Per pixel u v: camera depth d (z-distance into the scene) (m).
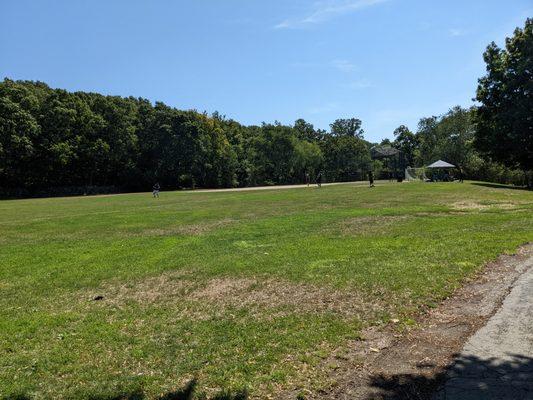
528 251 12.13
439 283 9.12
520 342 6.15
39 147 77.69
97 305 9.06
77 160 82.56
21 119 74.38
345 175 111.69
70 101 83.44
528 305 7.62
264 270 11.17
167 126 91.75
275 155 104.00
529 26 46.22
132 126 90.81
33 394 5.29
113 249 15.41
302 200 35.03
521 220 18.92
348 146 111.75
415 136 130.38
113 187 86.31
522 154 47.81
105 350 6.56
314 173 109.94
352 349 6.18
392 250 12.86
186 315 8.10
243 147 112.00
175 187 92.38
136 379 5.55
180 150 92.50
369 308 7.85
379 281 9.45
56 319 8.12
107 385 5.44
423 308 7.76
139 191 88.94
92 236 19.00
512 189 40.72
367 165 110.81
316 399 4.92
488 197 31.91
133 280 11.02
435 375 5.35
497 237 14.37
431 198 31.92
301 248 13.95
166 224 22.42
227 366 5.79
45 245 16.77
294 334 6.77
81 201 48.84
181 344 6.65
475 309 7.61
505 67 48.56
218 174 98.31
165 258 13.50
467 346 6.11
